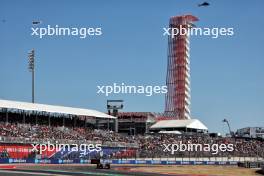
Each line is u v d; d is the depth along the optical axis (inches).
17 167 5187.0
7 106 7618.1
